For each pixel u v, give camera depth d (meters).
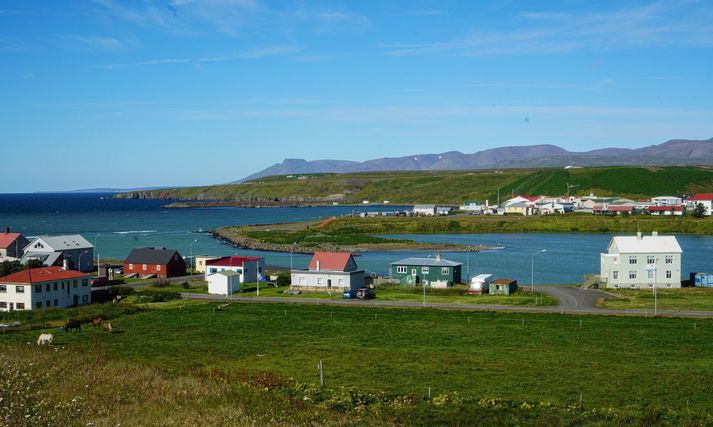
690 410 39.06
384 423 35.69
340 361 52.06
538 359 52.38
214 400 37.84
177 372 46.38
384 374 47.97
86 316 72.12
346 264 96.75
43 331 66.38
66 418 32.75
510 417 38.03
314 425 34.12
